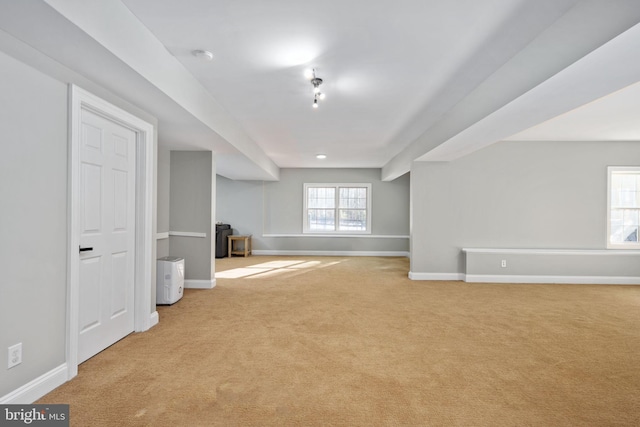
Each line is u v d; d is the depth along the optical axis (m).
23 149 2.03
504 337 3.36
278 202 9.98
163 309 4.27
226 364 2.71
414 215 6.35
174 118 3.51
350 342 3.20
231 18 2.32
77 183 2.43
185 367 2.64
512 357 2.89
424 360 2.82
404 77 3.30
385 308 4.36
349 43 2.66
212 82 3.47
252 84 3.51
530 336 3.39
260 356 2.87
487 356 2.91
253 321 3.80
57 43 1.98
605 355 2.95
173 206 5.48
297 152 7.41
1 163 1.90
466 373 2.60
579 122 5.03
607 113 4.58
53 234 2.26
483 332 3.50
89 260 2.75
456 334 3.43
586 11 2.03
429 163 6.36
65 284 2.38
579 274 6.03
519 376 2.55
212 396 2.23
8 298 1.95
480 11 2.21
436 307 4.41
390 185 9.91
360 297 4.92
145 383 2.38
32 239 2.10
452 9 2.19
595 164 6.23
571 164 6.25
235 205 9.96
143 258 3.42
